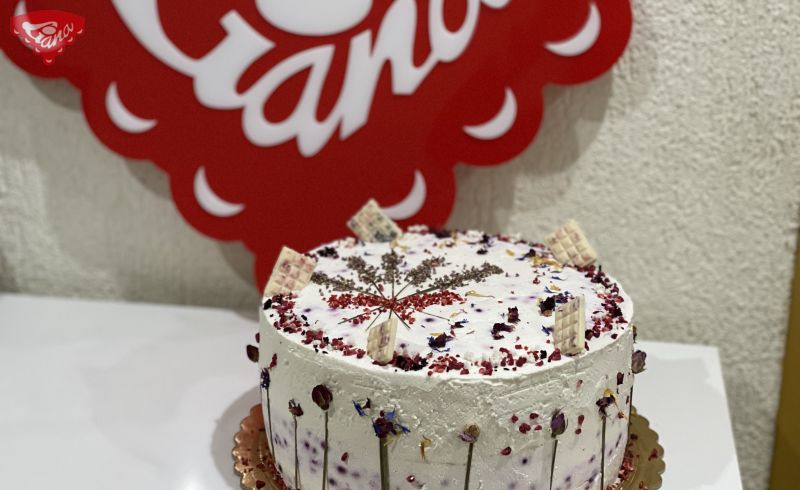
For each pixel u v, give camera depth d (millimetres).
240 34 851
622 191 893
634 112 863
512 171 899
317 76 858
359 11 835
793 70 832
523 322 651
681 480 726
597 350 627
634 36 841
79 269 1006
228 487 712
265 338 679
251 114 875
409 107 858
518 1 816
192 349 910
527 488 628
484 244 792
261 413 787
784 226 885
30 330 941
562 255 754
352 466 632
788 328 920
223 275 987
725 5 820
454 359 611
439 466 615
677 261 912
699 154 870
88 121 888
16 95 938
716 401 828
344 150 879
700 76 845
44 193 976
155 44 860
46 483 715
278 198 900
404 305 677
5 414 801
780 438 949
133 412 807
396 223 894
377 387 607
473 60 837
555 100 869
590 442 647
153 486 712
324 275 727
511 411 606
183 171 898
